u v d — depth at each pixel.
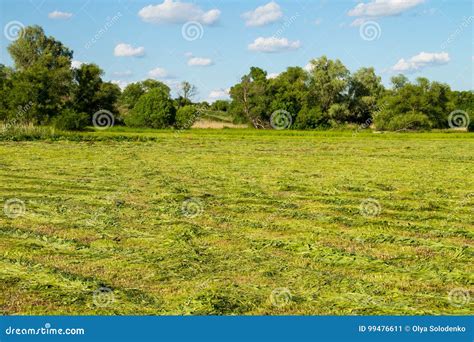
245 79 87.00
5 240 13.55
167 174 27.02
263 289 10.31
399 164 33.84
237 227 15.45
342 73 89.88
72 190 21.19
